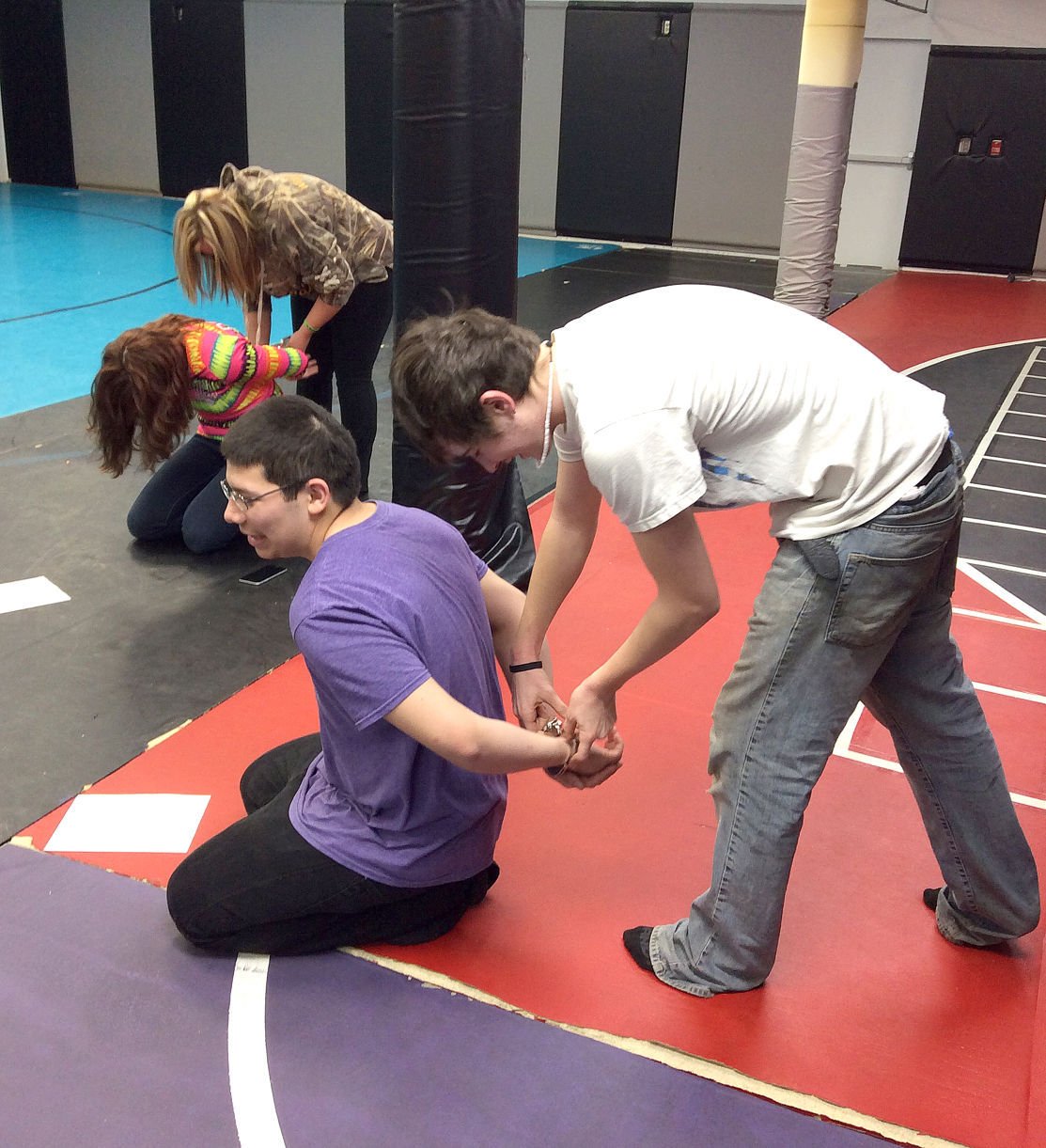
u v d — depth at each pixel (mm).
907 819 2414
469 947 1999
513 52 3143
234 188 3537
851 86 7754
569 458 1762
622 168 12258
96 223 12008
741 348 1523
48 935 1983
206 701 2814
